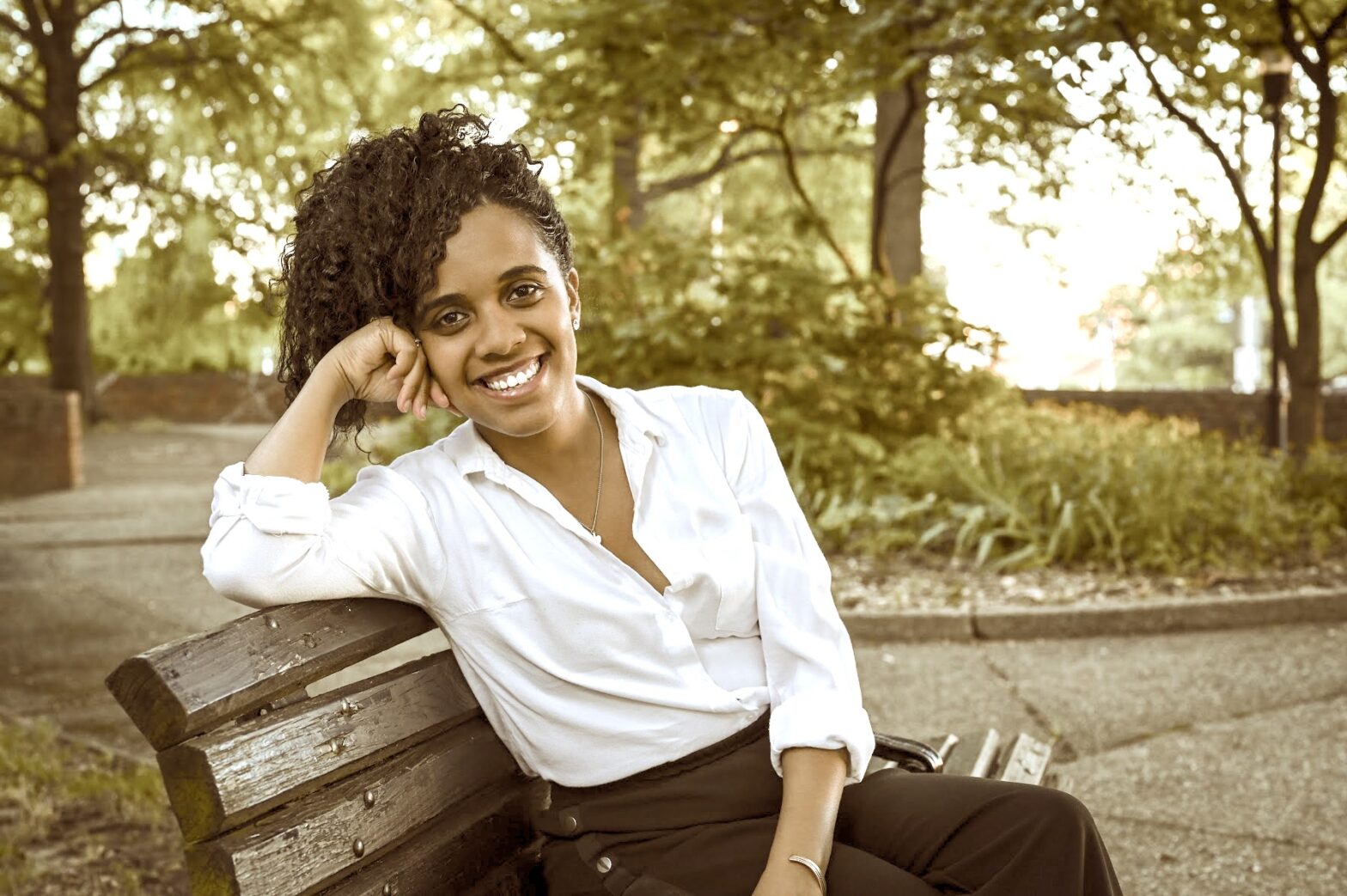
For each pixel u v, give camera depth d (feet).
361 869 5.01
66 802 11.73
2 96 71.67
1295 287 29.43
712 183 60.54
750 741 5.66
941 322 29.91
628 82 28.63
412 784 5.29
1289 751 13.33
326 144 64.34
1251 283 44.34
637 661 5.50
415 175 5.34
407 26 53.67
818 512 25.63
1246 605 19.06
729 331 27.32
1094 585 20.93
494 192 5.36
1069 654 17.94
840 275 37.81
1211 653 17.61
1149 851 10.89
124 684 4.26
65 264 71.36
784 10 27.12
